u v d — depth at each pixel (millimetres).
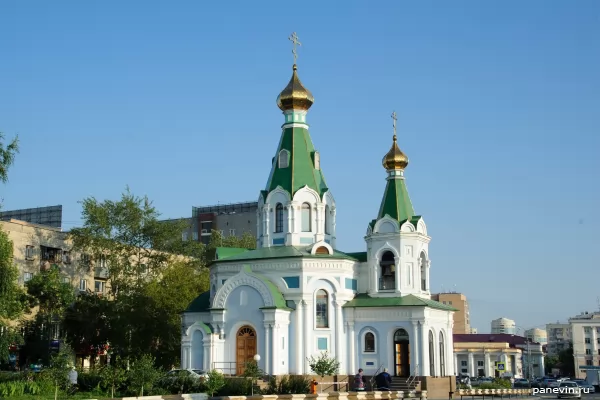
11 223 107875
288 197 84125
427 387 76938
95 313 100188
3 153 69062
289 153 86188
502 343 185375
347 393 62562
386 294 81938
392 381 77500
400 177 86438
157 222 108312
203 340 76812
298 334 77500
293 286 78750
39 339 98625
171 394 61750
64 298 97688
